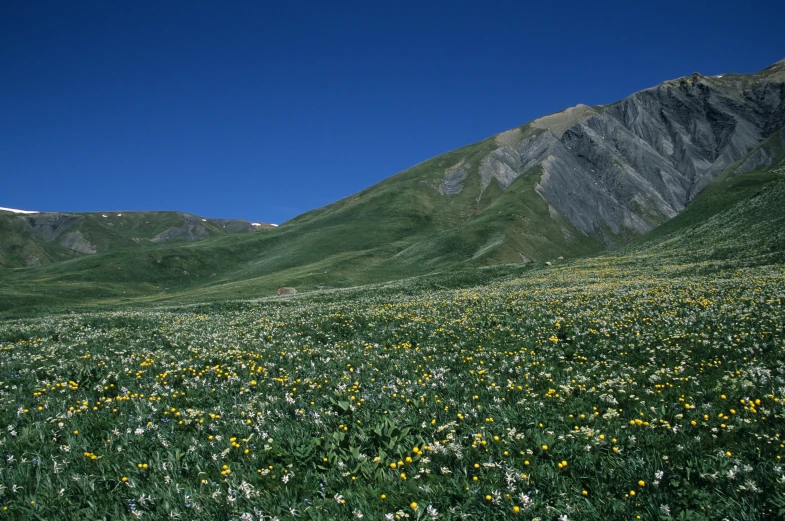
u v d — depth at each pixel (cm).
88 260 18962
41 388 1158
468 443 730
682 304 1819
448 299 2791
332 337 1784
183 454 741
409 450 710
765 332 1218
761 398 813
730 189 8544
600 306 1973
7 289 12019
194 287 16950
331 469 665
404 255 15488
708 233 5719
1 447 785
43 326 2592
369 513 552
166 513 580
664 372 1009
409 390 1002
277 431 806
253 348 1555
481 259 13025
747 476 570
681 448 651
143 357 1502
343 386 1056
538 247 16650
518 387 980
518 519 532
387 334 1734
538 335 1502
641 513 530
